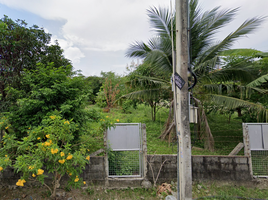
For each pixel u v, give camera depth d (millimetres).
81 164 2852
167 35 4902
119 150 3656
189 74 2676
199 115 5551
